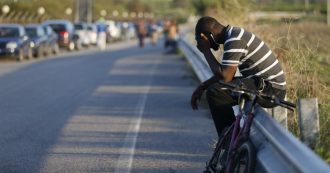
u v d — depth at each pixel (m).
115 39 153.62
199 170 22.03
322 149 17.64
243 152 15.89
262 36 37.69
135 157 24.11
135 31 186.75
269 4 78.12
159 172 21.73
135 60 80.56
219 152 17.59
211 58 17.02
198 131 29.42
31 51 83.44
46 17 166.50
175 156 24.28
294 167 12.54
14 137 27.81
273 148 14.45
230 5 47.53
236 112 19.34
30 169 22.16
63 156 24.22
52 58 85.62
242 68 17.22
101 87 47.91
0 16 139.75
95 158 23.91
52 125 30.92
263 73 16.95
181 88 47.38
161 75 58.41
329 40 66.81
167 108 36.88
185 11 192.12
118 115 34.25
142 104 38.59
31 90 45.66
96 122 31.95
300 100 17.00
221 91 17.25
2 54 78.12
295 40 36.03
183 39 87.31
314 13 143.75
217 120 17.62
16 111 35.34
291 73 26.66
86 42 120.75
